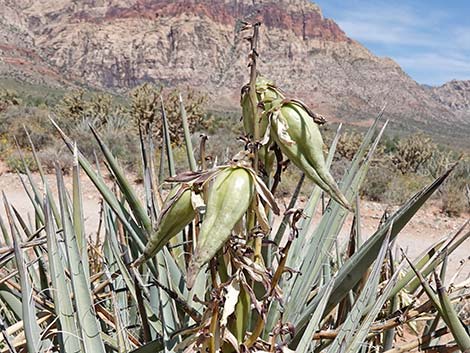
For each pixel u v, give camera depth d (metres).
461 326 0.66
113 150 7.25
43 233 1.86
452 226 5.26
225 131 10.60
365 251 0.72
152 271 0.92
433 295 0.69
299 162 0.66
